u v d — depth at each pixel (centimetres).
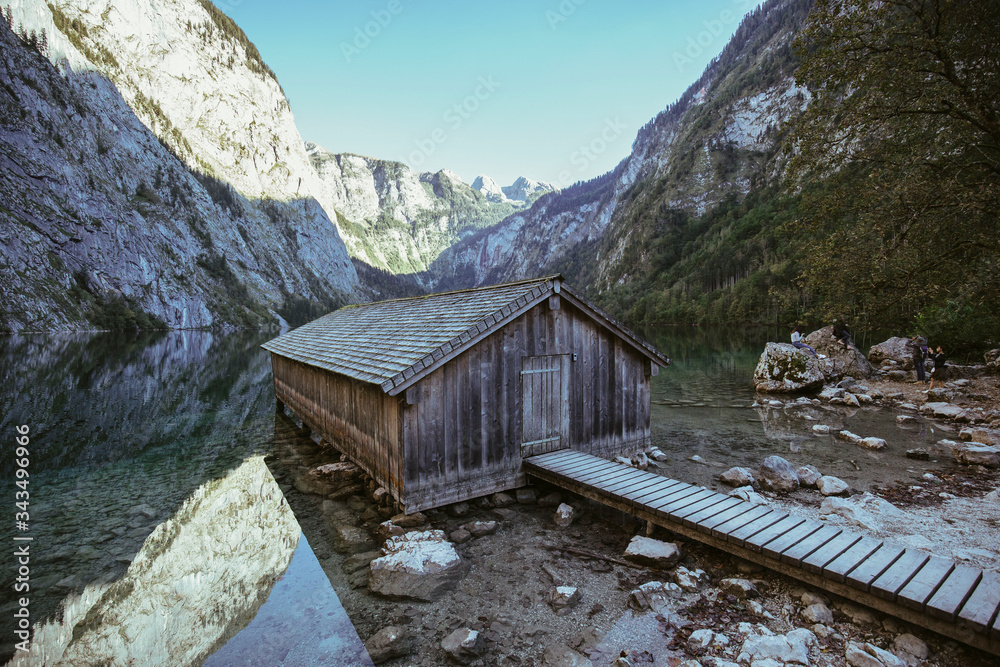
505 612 503
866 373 1978
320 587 573
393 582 561
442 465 762
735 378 2295
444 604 523
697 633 446
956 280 1529
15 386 2173
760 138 14950
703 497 679
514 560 616
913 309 2259
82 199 8300
